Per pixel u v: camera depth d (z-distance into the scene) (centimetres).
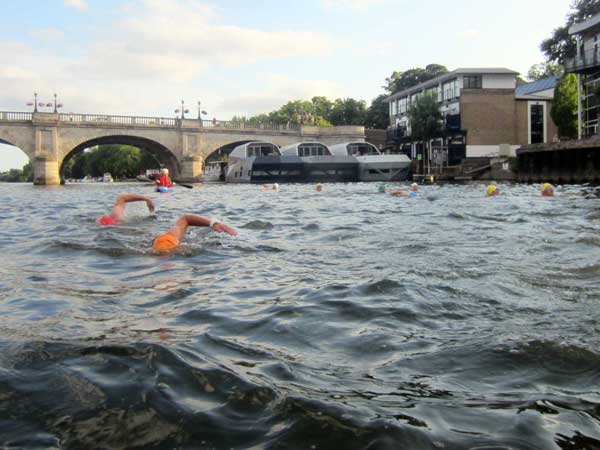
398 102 6900
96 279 465
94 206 1534
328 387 234
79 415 206
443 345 288
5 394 222
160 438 192
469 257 554
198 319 341
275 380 241
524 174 3866
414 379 244
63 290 421
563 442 189
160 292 416
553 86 5688
